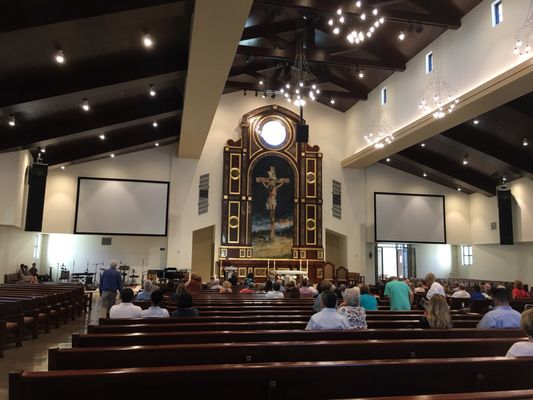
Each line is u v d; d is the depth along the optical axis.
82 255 17.75
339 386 2.43
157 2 7.53
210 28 7.71
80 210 16.59
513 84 9.99
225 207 17.86
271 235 18.31
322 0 11.33
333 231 18.97
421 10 11.96
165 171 17.64
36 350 6.64
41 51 8.70
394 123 15.28
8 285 11.08
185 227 17.33
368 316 5.48
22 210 13.47
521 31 9.77
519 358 2.62
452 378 2.57
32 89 9.77
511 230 16.44
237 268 17.47
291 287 9.51
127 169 17.28
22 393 2.03
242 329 4.47
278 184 18.67
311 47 14.12
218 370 2.21
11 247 14.08
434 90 12.93
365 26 12.73
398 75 15.13
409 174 20.11
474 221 19.84
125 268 17.00
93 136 14.54
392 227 19.48
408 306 7.16
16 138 12.02
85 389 2.09
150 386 2.18
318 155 19.06
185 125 13.43
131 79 10.15
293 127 19.08
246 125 18.53
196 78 9.88
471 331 4.10
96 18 7.56
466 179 17.89
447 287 16.12
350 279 18.17
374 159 17.80
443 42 12.68
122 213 16.92
